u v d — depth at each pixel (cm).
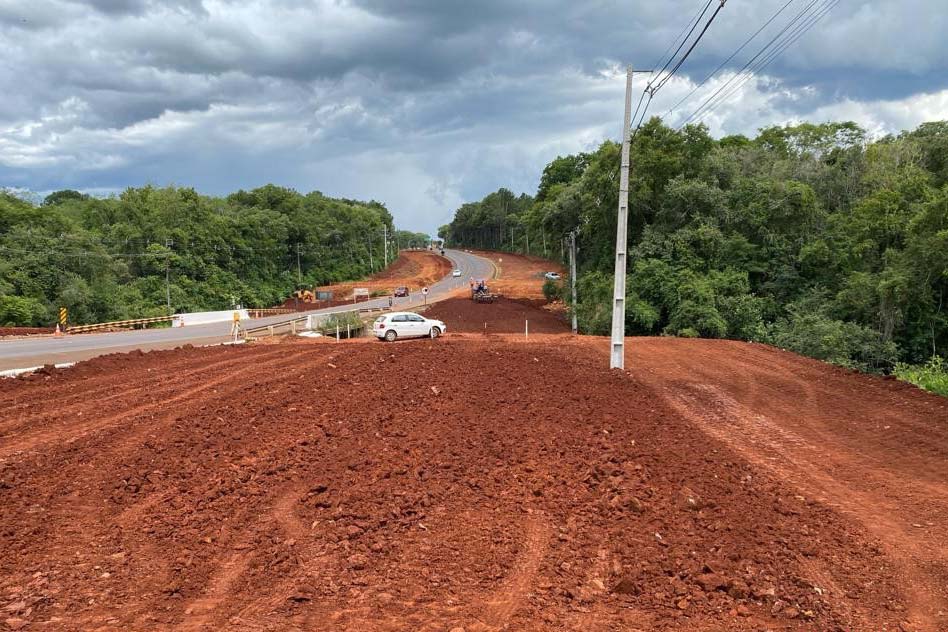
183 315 5394
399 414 1134
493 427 1057
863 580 548
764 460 950
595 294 4384
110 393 1309
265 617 441
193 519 627
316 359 1916
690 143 4453
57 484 720
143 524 612
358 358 1923
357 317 4484
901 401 1430
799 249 3875
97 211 7719
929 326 3086
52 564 518
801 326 3114
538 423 1098
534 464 851
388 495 706
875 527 679
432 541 591
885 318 3084
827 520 694
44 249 5522
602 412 1216
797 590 520
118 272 6356
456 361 1878
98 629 416
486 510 681
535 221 6425
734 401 1444
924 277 2922
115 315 5856
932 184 4028
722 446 1009
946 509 741
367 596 478
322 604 463
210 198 11012
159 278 7238
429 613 455
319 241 11600
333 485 739
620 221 1730
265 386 1394
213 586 488
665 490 760
